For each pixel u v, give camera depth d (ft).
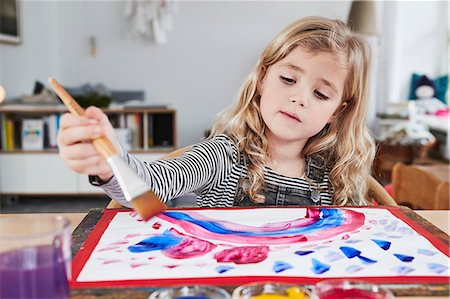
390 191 5.96
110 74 16.03
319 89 3.40
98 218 2.87
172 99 16.26
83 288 1.96
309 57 3.37
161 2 15.10
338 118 3.77
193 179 3.14
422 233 2.64
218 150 3.51
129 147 11.69
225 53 16.16
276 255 2.32
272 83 3.48
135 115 11.72
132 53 15.97
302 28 3.51
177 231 2.65
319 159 3.81
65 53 15.85
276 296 1.63
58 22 15.70
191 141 16.47
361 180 3.86
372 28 13.34
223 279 2.05
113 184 2.35
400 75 17.39
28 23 13.82
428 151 15.35
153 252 2.35
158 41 15.38
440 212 3.15
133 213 2.96
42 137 11.71
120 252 2.35
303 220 2.85
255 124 3.65
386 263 2.22
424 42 17.29
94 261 2.23
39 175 11.69
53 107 11.69
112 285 1.99
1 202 11.89
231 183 3.59
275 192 3.61
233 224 2.77
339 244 2.47
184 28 15.96
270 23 16.08
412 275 2.09
